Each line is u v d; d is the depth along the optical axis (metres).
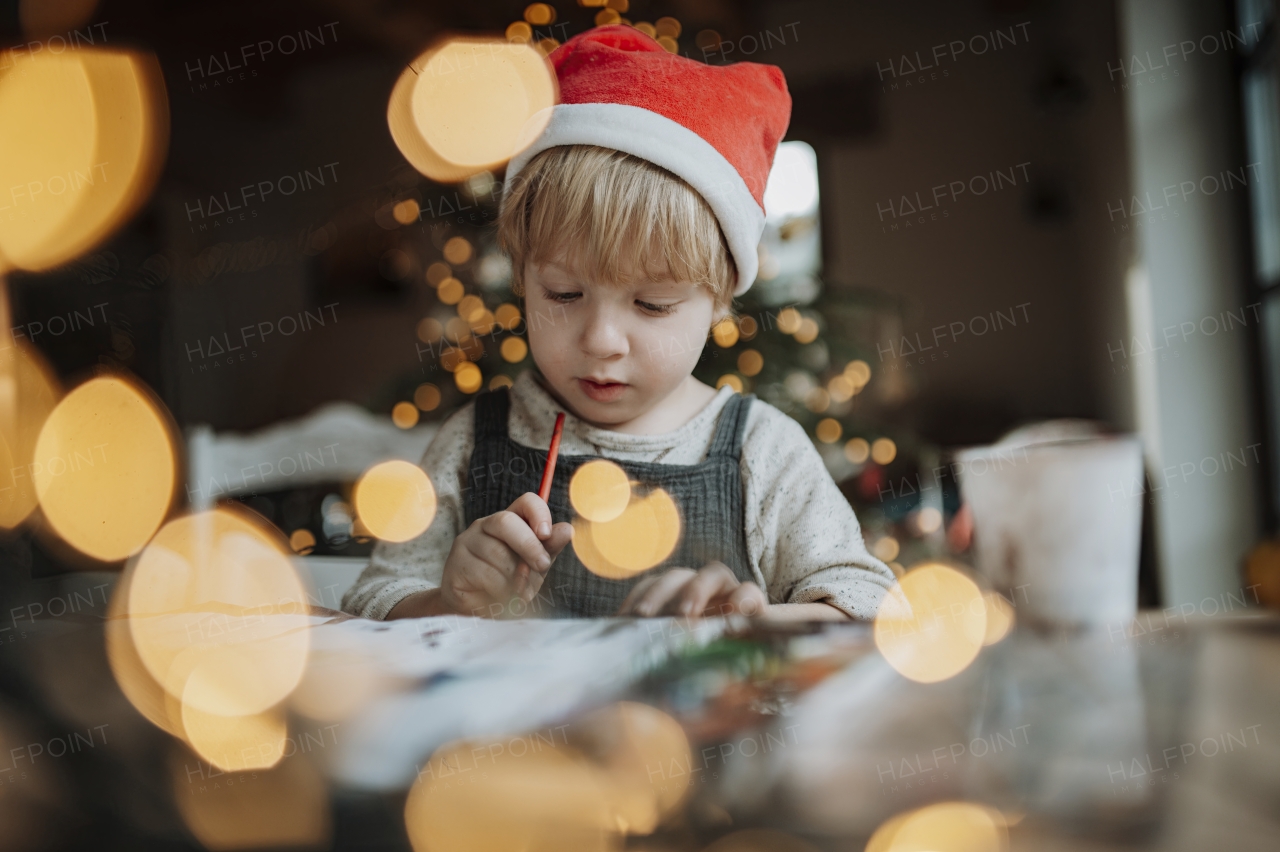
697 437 0.88
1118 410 2.62
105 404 1.34
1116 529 0.39
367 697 0.33
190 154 3.53
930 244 3.32
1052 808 0.23
